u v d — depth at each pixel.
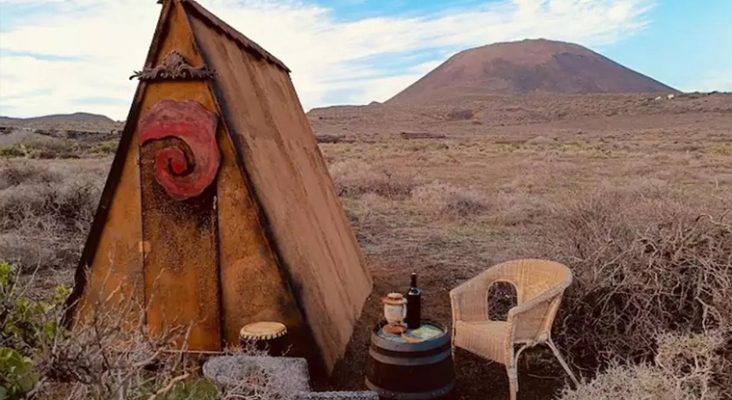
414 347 3.62
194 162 4.20
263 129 4.95
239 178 4.21
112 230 4.40
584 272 4.86
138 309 4.27
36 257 7.79
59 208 10.59
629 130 70.94
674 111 86.88
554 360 4.68
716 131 57.78
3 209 10.15
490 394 4.24
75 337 2.40
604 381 3.53
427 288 7.01
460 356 4.86
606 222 5.02
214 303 4.25
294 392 3.16
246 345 3.89
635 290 4.63
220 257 4.26
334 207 6.69
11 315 2.52
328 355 4.32
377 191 16.19
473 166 25.14
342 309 5.14
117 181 4.37
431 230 10.88
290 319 4.20
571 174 19.22
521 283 4.68
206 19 4.60
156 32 4.24
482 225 11.22
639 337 4.50
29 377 2.22
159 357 3.40
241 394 3.04
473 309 4.53
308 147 6.60
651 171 18.98
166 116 4.20
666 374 3.46
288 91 6.78
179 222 4.29
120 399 2.30
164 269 4.32
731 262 4.36
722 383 3.67
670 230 4.75
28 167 14.66
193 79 4.20
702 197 5.43
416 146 41.34
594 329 4.72
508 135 69.00
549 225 5.74
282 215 4.54
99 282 4.42
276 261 4.19
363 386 4.25
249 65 5.41
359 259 6.88
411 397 3.60
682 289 4.53
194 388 3.19
